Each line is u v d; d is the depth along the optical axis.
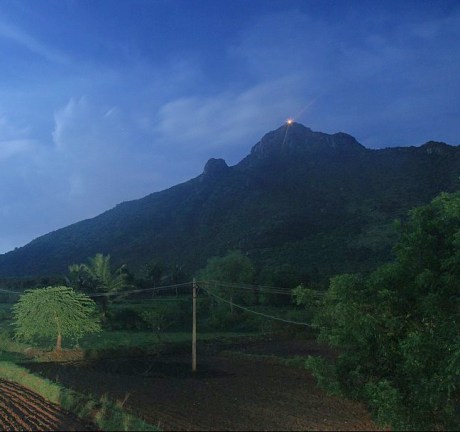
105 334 49.97
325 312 20.16
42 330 38.66
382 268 19.03
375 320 17.98
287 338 53.62
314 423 17.36
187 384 26.17
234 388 24.91
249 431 15.81
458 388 18.23
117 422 15.66
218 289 63.66
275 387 25.44
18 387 24.56
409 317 18.34
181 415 17.98
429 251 18.11
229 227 165.38
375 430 16.64
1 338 44.72
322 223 147.88
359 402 21.09
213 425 16.53
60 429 16.00
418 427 16.86
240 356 40.16
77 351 39.31
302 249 108.19
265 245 128.75
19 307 40.84
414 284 18.25
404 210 139.12
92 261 56.69
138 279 82.38
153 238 181.62
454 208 17.39
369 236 108.50
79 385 24.27
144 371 32.09
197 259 142.50
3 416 18.03
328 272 79.19
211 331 57.56
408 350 16.84
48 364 34.03
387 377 18.58
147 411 18.45
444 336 16.86
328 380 19.44
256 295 67.25
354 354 19.48
